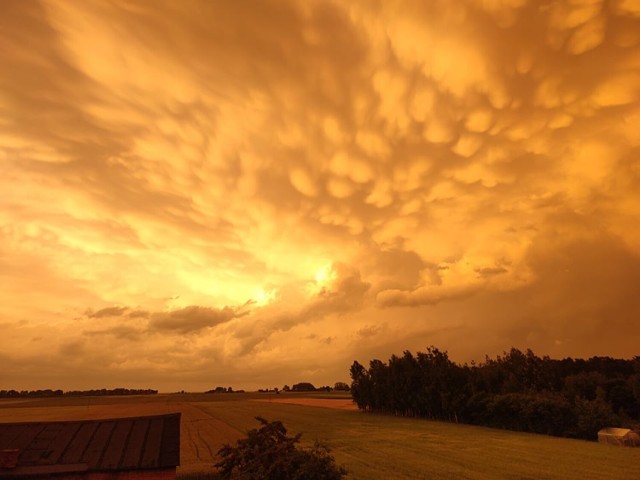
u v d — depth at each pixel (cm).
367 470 3872
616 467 4034
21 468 2539
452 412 8750
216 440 6181
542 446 5362
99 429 3023
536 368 10269
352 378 11975
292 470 2361
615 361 13288
